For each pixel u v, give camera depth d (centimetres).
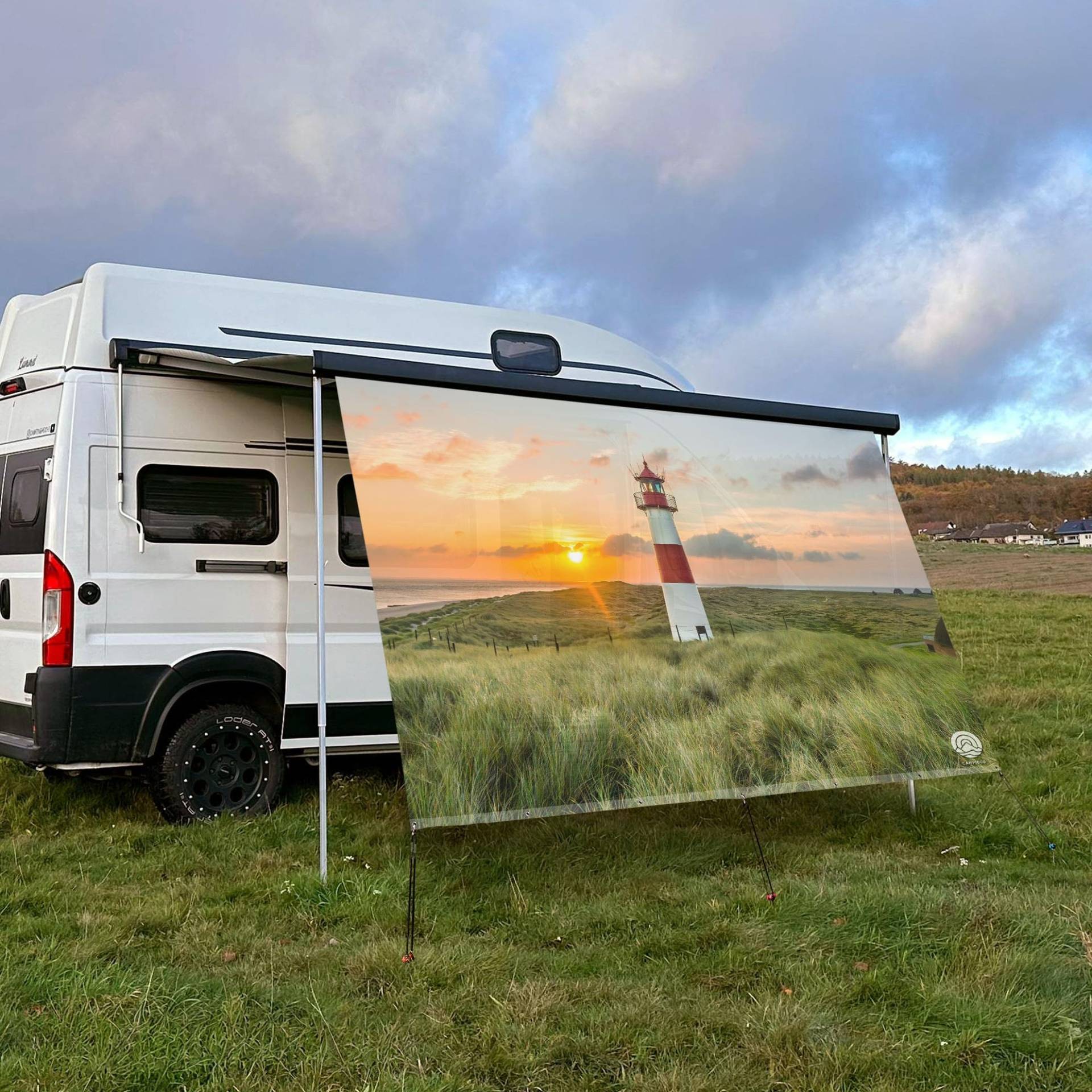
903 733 583
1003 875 536
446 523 506
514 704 492
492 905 480
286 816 618
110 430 591
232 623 619
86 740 572
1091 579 2628
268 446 638
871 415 656
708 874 536
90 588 577
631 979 396
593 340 743
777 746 549
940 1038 346
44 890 488
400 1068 324
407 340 674
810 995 379
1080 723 912
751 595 582
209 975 389
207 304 626
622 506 560
